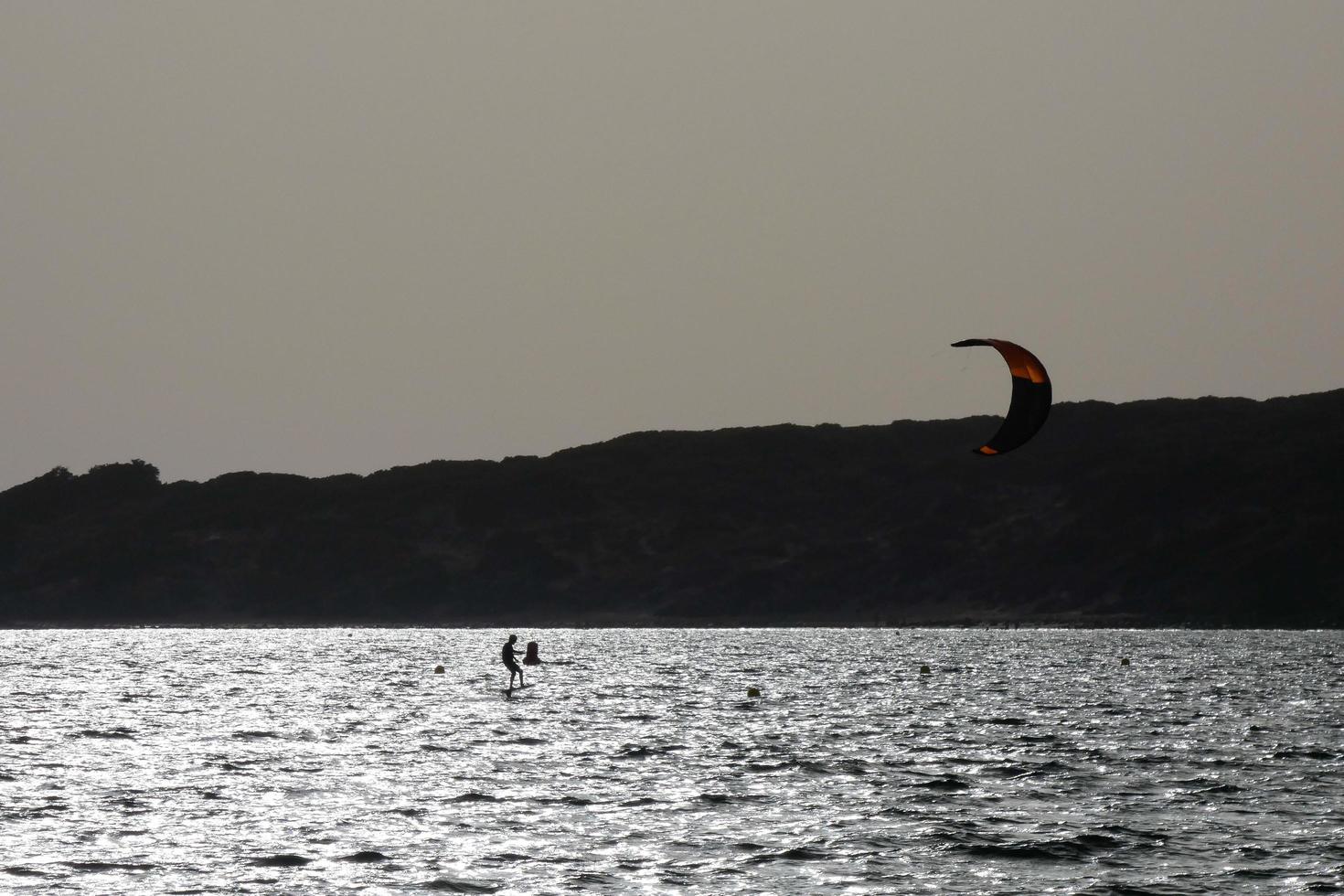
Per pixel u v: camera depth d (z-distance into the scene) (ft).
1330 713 629.10
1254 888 282.56
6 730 546.26
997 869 298.76
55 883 280.92
